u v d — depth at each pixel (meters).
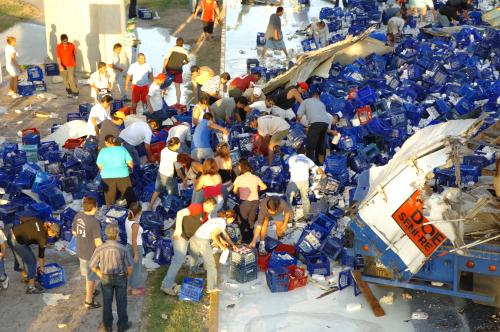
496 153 22.84
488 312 18.09
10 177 24.36
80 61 37.50
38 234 18.50
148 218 21.42
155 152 26.28
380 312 17.97
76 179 24.00
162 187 22.94
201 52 42.47
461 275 17.69
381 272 18.27
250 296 18.97
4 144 25.72
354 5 49.28
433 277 17.73
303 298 18.83
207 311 18.33
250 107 28.53
